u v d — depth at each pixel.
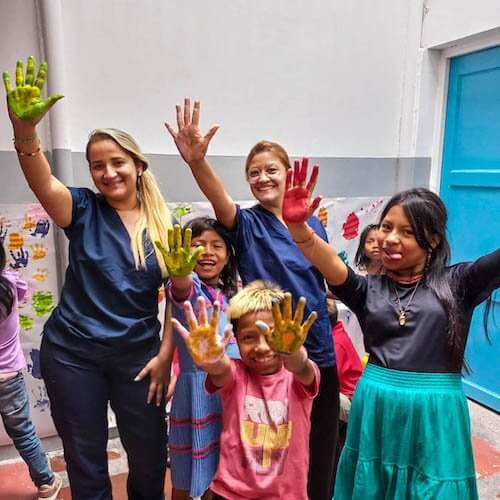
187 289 1.33
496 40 2.39
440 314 1.16
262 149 1.63
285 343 1.08
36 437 1.81
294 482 1.25
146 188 1.48
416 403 1.13
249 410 1.26
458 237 2.73
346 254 2.72
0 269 1.73
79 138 2.06
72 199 1.39
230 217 1.53
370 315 1.22
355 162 2.65
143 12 2.09
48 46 1.92
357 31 2.53
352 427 1.23
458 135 2.70
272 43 2.34
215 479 1.27
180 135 1.45
